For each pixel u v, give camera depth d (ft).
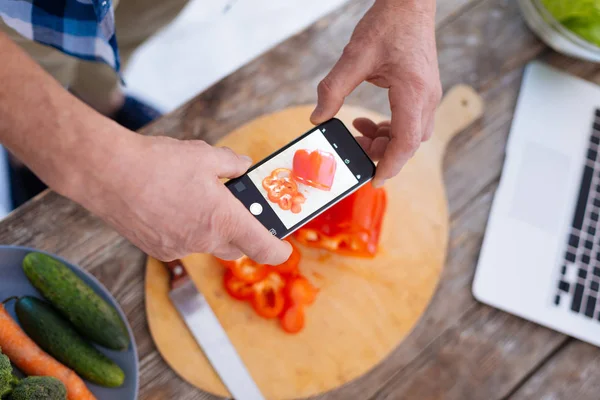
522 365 3.24
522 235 3.37
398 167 2.43
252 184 2.50
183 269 3.05
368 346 3.13
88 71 4.20
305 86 3.49
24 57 1.69
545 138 3.52
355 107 3.40
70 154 1.72
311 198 2.50
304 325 3.13
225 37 5.29
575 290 3.32
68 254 3.06
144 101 4.92
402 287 3.22
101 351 2.80
